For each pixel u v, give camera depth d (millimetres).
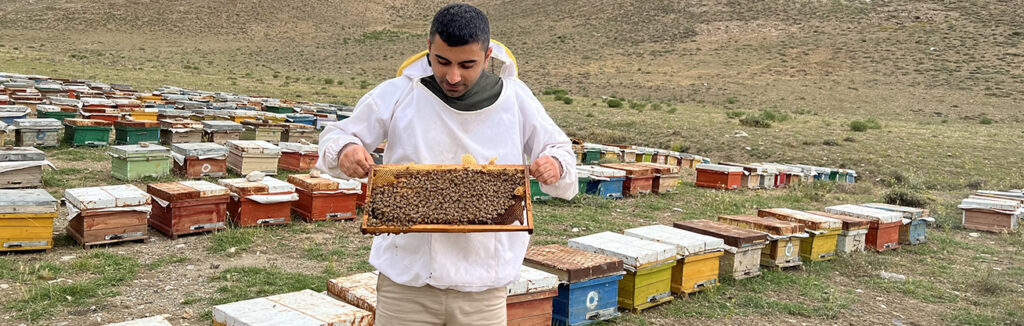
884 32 77062
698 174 17094
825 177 19344
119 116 18234
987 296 8367
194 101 24359
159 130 15789
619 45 85625
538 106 3043
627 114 36219
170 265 7707
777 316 7152
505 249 2920
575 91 59594
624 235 7773
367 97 2918
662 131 29375
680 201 14609
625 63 75250
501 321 2973
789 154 24297
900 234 11156
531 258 6480
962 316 7426
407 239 2855
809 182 18312
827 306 7504
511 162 2910
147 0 111500
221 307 4871
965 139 27922
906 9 84438
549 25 100750
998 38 69688
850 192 17750
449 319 2885
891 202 15234
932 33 74312
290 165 14609
